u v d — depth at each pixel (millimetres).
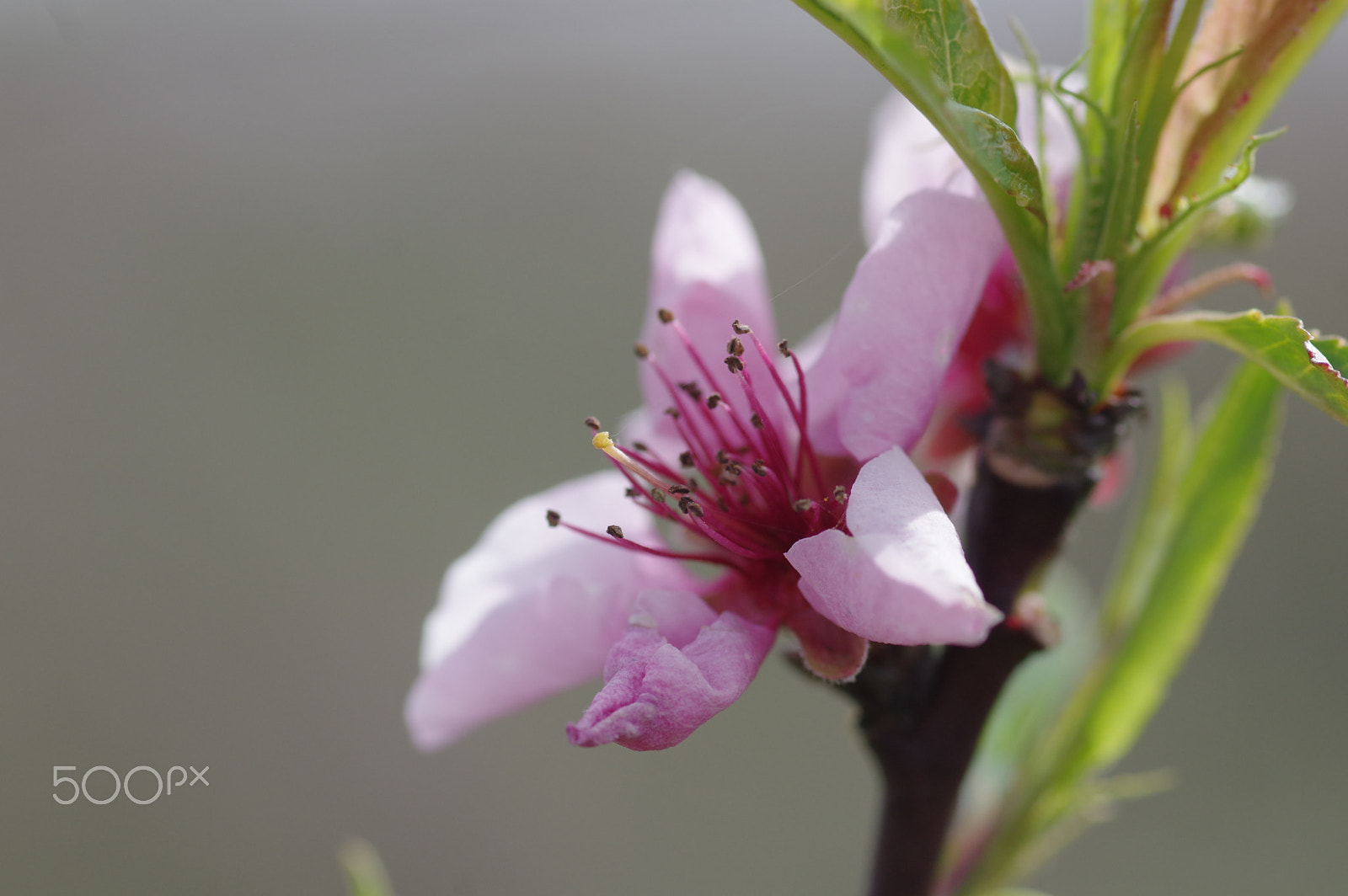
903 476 206
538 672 222
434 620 230
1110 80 209
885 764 222
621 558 226
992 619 199
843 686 219
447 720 225
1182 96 209
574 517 229
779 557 219
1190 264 226
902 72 200
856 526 204
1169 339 209
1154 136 207
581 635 221
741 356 225
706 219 228
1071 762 234
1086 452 213
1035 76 208
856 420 208
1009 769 244
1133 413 213
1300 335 203
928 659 219
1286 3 207
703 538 226
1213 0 208
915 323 208
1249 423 231
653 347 228
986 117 201
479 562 230
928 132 229
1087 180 208
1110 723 234
